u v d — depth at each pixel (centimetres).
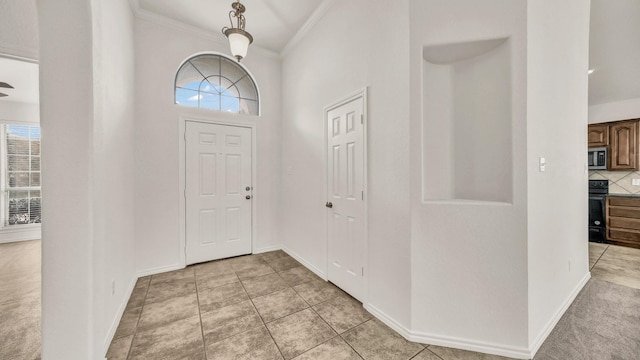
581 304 208
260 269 285
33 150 429
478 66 166
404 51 167
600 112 391
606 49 304
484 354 151
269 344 161
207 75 317
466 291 155
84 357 128
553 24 179
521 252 146
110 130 170
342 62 234
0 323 187
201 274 271
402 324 170
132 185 247
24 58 181
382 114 187
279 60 360
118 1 195
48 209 124
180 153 287
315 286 243
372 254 196
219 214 315
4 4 169
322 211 264
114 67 182
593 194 397
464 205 155
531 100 150
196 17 274
